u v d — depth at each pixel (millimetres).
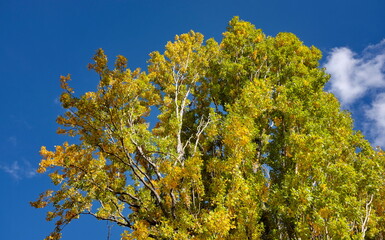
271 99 14539
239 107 13227
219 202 10195
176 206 11188
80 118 11211
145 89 12289
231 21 21172
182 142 16734
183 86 17953
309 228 9359
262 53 18516
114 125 11391
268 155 14070
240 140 11266
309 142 11031
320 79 17281
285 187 10602
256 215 10383
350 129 14000
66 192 12398
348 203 9570
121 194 13352
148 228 11742
